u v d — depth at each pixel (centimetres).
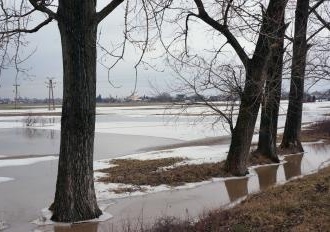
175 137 3856
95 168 1948
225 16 1189
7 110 11631
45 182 1708
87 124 1088
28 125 5281
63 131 1093
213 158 2184
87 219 1106
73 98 1073
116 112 9844
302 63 1357
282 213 1005
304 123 5281
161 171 1802
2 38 1059
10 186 1628
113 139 3678
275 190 1277
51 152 2712
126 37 954
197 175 1722
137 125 5425
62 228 1061
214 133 4184
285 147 2588
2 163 2231
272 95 1661
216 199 1370
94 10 1073
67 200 1096
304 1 1898
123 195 1418
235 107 2039
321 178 1365
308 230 866
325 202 1052
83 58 1065
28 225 1108
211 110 1997
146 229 973
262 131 2156
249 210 1051
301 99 2538
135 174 1741
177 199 1372
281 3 1356
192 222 1033
